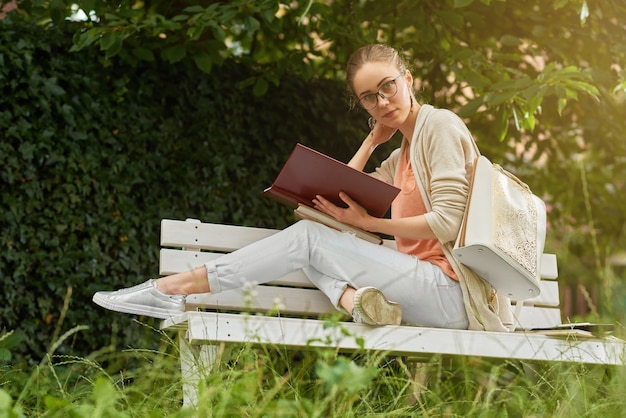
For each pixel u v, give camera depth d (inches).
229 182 244.8
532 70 283.1
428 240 152.9
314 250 143.7
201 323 126.7
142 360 179.3
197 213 239.3
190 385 122.3
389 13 267.9
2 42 217.3
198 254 164.7
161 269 161.9
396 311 137.9
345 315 148.9
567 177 295.4
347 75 155.9
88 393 127.9
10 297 213.2
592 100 286.0
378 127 171.2
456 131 151.2
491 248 141.6
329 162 139.7
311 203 147.8
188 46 234.8
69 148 223.3
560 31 276.7
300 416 106.9
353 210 144.6
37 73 220.4
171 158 237.3
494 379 124.6
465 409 122.3
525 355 144.3
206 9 231.3
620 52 261.1
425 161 152.2
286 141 254.2
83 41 218.1
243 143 247.6
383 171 171.9
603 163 298.0
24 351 212.5
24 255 215.5
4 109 217.5
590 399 125.6
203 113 242.2
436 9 256.1
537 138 293.0
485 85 249.1
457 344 140.2
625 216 296.0
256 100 250.8
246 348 121.0
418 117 154.9
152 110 235.6
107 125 228.8
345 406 113.2
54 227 219.5
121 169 228.5
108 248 226.2
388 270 144.0
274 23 237.3
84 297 221.5
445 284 146.6
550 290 190.5
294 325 131.3
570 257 145.6
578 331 145.1
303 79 258.8
